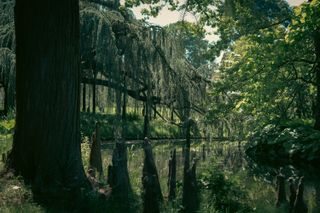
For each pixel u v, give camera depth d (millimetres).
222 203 9078
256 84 21859
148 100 27922
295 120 26109
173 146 26094
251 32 22000
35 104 9031
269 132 25047
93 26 25219
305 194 12461
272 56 20141
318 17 16109
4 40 25844
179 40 26953
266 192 11789
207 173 9719
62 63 9125
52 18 9078
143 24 27312
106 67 25250
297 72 23312
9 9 26266
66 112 9125
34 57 9078
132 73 26469
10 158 9258
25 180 8680
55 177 8742
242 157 22625
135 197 8500
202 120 27688
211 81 28797
